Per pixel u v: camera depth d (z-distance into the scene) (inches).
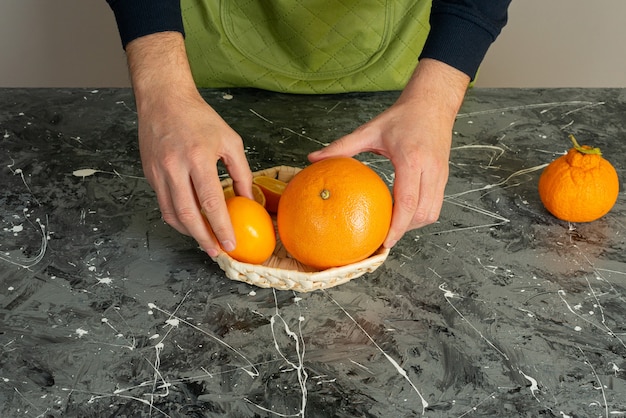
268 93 50.2
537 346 29.9
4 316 30.9
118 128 45.1
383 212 30.0
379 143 34.4
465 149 43.3
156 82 34.9
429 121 34.1
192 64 50.5
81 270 33.5
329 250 29.5
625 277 33.6
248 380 28.1
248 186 32.8
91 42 79.8
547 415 26.8
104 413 26.6
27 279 32.9
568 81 82.2
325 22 48.3
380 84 50.0
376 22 48.6
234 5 49.0
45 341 29.7
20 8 77.2
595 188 35.5
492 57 81.9
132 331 30.3
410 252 34.9
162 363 28.8
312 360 29.0
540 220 37.4
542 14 78.6
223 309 31.5
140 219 37.0
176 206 30.5
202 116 33.0
